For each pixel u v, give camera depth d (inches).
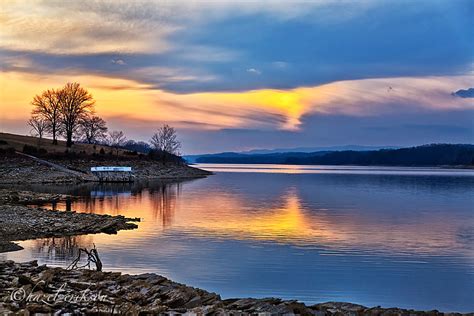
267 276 957.2
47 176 3828.7
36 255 1082.7
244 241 1316.4
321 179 5339.6
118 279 775.1
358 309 673.6
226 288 875.4
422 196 3097.9
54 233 1365.7
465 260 1124.5
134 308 607.8
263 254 1152.2
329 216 1934.1
